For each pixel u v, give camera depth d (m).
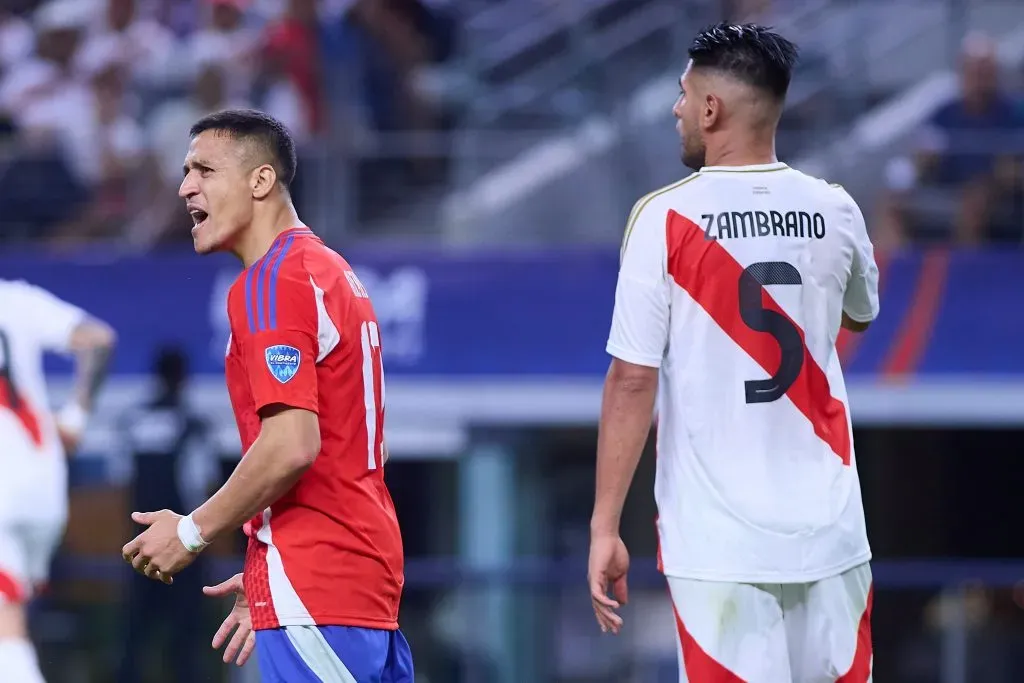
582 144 32.81
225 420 27.88
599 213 31.95
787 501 11.39
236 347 11.28
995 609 23.50
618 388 11.70
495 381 27.91
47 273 28.22
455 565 24.39
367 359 11.59
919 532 33.44
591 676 24.08
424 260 28.03
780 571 11.31
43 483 18.73
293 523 11.23
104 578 23.72
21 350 19.09
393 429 28.25
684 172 32.00
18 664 17.94
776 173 11.76
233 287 11.18
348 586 11.26
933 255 27.45
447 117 33.22
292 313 10.94
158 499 24.42
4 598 18.14
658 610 24.84
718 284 11.52
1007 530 33.19
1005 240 28.80
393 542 11.66
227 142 11.65
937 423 27.80
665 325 11.65
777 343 11.51
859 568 11.69
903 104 33.47
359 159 31.20
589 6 34.78
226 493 10.82
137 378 28.03
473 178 33.12
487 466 28.45
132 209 30.28
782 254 11.55
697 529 11.45
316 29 31.19
